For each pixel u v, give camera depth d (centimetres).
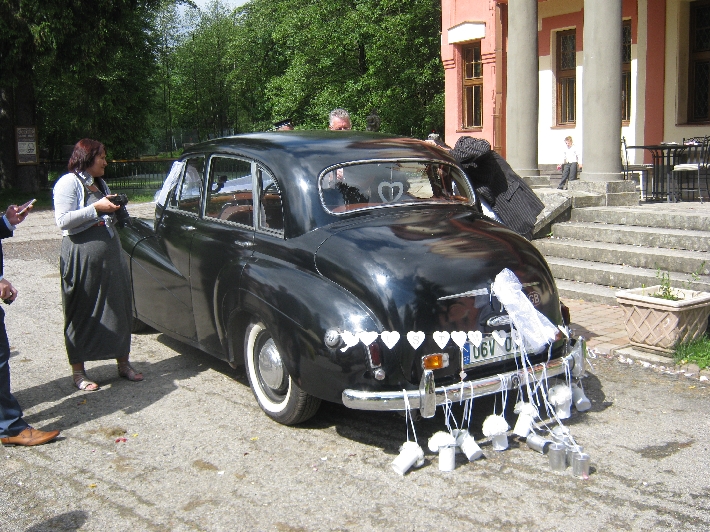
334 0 2709
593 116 989
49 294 872
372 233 427
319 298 403
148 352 628
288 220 450
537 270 438
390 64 2506
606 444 425
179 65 5394
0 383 427
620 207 950
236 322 479
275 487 376
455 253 417
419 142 525
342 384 392
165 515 350
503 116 1545
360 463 403
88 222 507
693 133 1316
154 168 3058
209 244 508
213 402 502
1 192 2378
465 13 1641
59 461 413
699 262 723
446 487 373
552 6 1557
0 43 2125
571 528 331
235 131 5681
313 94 2839
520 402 439
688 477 381
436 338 389
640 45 1396
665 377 538
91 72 2275
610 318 688
